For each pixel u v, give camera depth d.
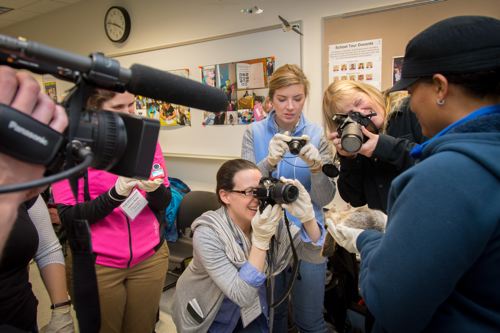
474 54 0.56
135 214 1.43
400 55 2.27
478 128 0.57
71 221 0.57
